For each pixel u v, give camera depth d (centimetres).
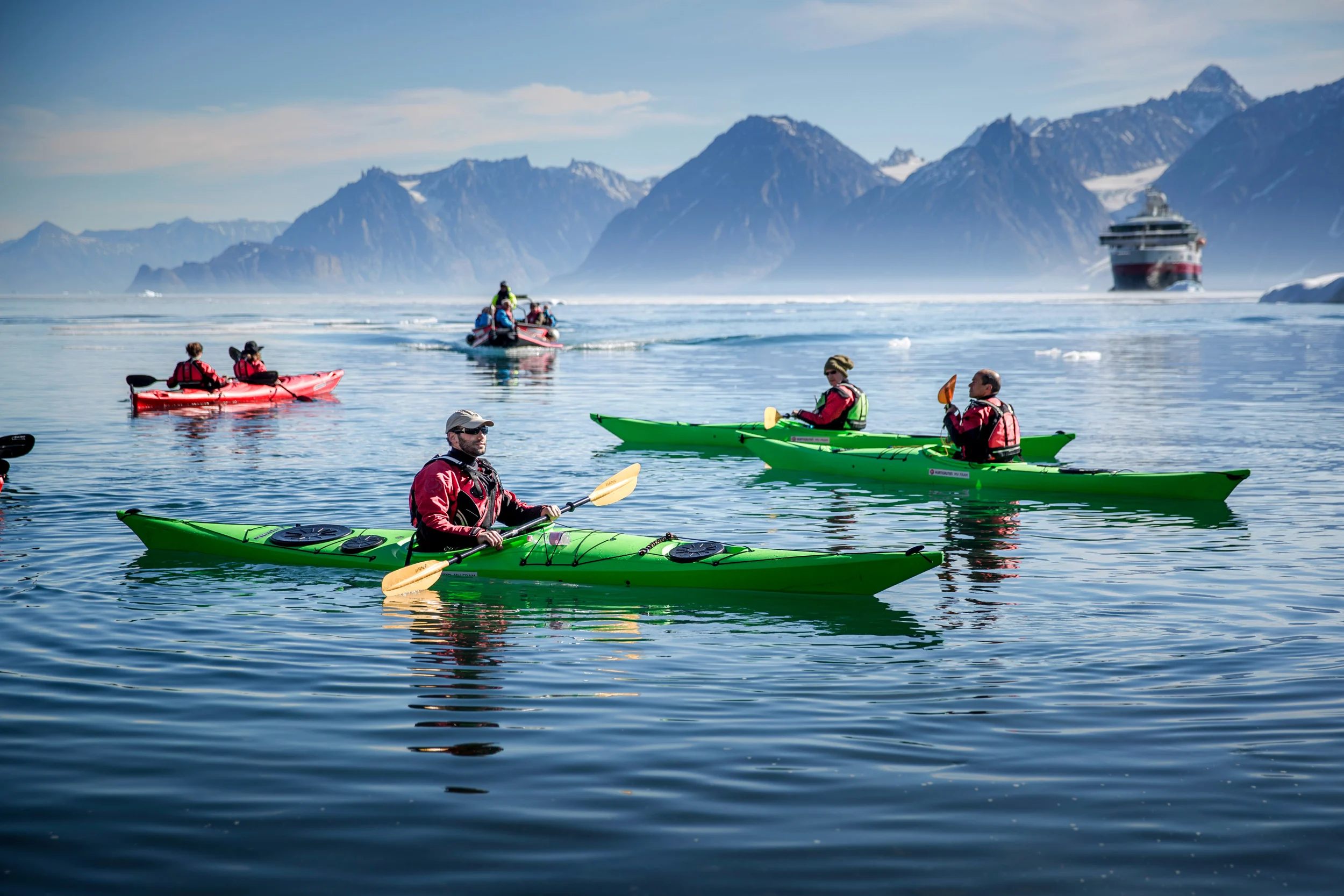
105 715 471
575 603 675
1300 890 323
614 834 359
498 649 576
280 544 780
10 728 455
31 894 323
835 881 329
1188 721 459
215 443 1460
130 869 338
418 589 680
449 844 353
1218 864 339
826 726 456
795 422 1428
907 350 3753
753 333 5109
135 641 587
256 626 620
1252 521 955
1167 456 1366
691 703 488
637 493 1119
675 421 1798
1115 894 321
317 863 342
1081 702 486
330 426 1672
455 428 731
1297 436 1529
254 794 391
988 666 544
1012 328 5438
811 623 630
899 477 1203
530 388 2383
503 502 775
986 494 1115
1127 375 2616
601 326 6072
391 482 1145
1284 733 445
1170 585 723
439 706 483
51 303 14762
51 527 905
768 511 1023
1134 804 380
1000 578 747
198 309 11381
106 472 1210
